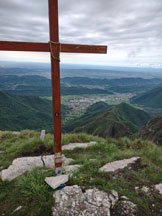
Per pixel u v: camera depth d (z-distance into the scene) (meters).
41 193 2.77
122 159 4.94
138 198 2.93
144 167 4.33
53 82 2.88
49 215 2.40
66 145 6.49
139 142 7.22
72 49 2.90
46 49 2.78
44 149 5.91
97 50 3.09
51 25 2.66
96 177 3.50
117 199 2.81
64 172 3.62
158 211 2.70
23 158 4.85
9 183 3.59
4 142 6.91
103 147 6.21
